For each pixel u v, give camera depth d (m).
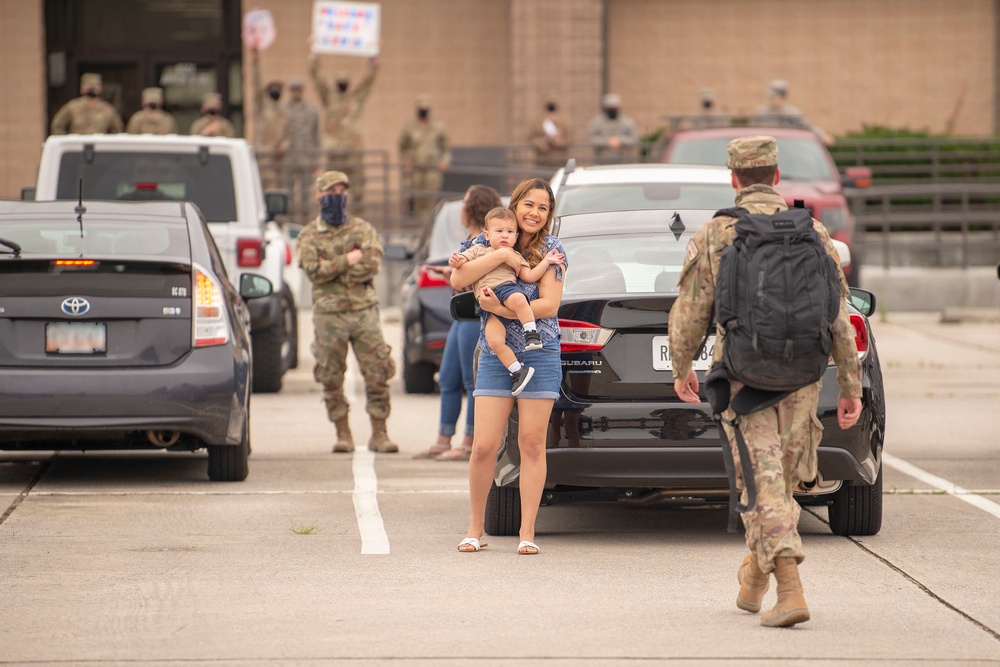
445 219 36.94
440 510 22.34
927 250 61.72
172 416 23.23
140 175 36.78
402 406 35.16
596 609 16.42
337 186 27.47
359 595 17.03
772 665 14.25
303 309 59.03
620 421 19.16
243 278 27.66
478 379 19.27
